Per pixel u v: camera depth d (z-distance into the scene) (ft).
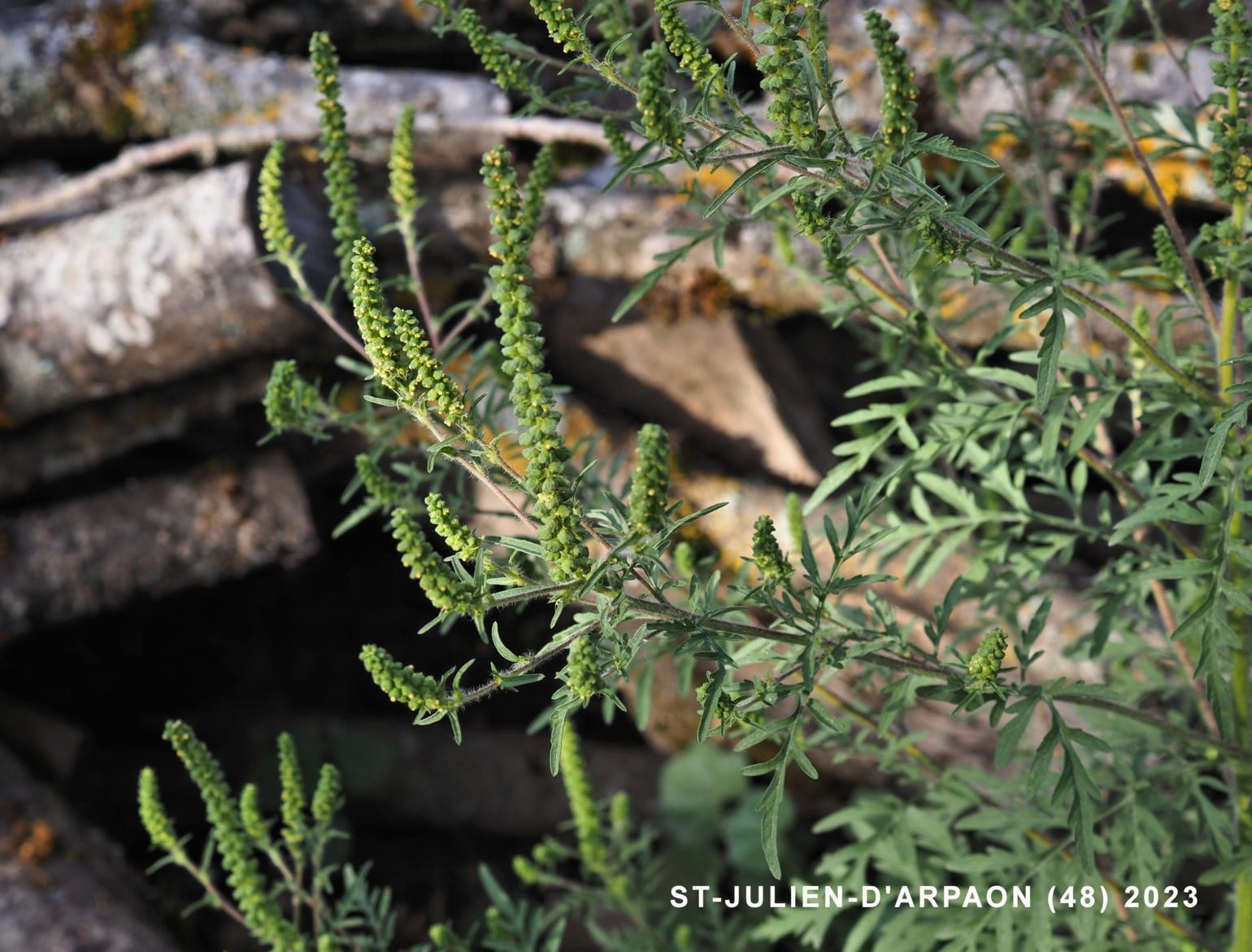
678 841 14.15
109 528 13.91
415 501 7.82
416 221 13.66
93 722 15.90
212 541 13.91
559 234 13.55
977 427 7.43
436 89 14.01
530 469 4.77
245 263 12.62
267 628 16.69
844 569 12.08
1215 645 6.04
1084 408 7.24
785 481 13.56
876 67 12.96
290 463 14.20
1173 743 8.36
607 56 5.47
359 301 4.73
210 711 15.93
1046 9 8.27
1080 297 6.10
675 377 13.83
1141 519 6.24
